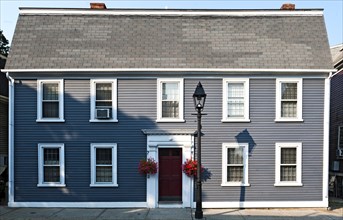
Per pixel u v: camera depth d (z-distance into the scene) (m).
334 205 15.41
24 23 15.70
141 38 15.38
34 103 14.58
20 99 14.57
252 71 14.36
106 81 14.59
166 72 14.45
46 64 14.43
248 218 12.63
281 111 14.66
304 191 14.52
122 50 14.93
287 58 14.73
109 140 14.55
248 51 14.96
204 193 14.47
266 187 14.48
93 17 16.03
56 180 14.62
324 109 14.60
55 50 14.88
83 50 14.91
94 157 14.54
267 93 14.62
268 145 14.54
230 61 14.62
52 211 13.76
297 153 14.55
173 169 14.70
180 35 15.52
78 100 14.58
